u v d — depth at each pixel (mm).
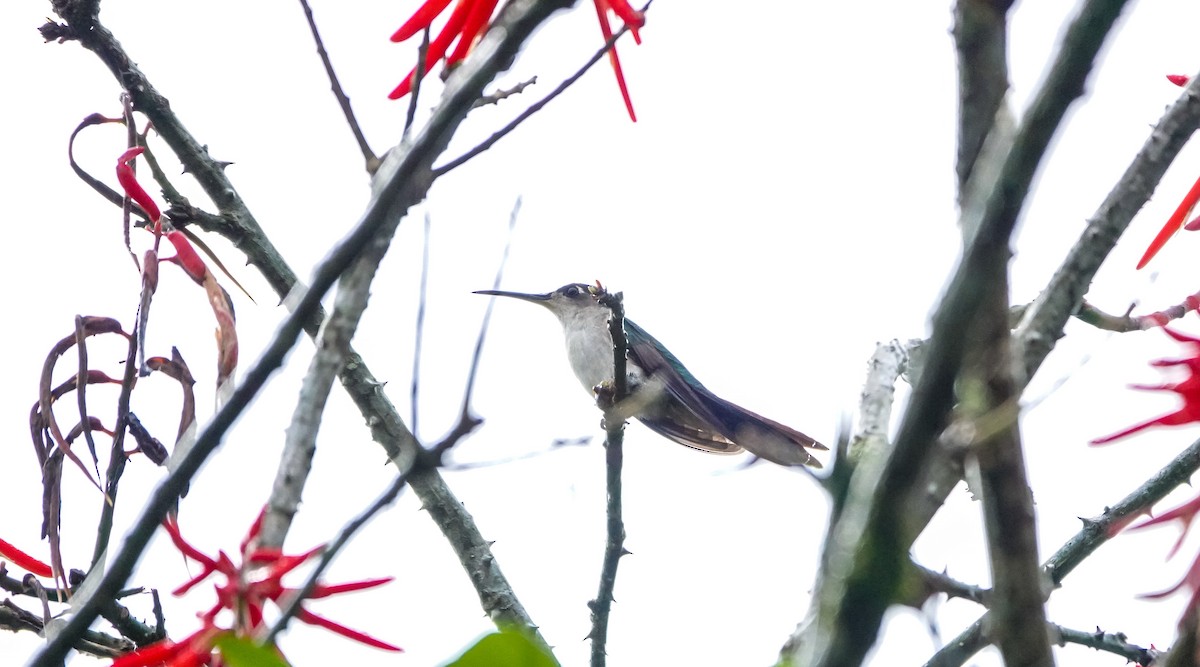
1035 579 2891
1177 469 6320
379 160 4465
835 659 2471
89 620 4203
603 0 4316
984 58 2826
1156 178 5215
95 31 6836
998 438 2803
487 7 4270
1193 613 3547
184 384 5148
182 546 4199
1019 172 2453
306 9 4457
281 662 3035
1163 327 4078
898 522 2449
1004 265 2463
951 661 4039
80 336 5090
